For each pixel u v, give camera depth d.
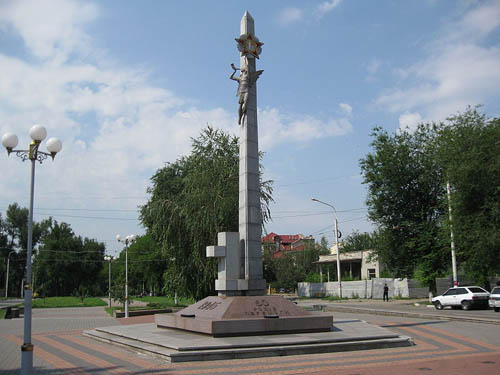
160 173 47.22
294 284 67.75
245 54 18.58
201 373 10.25
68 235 86.06
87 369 10.94
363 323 18.44
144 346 13.38
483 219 28.19
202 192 29.86
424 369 10.39
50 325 23.88
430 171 37.00
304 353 12.77
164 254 32.25
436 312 26.97
